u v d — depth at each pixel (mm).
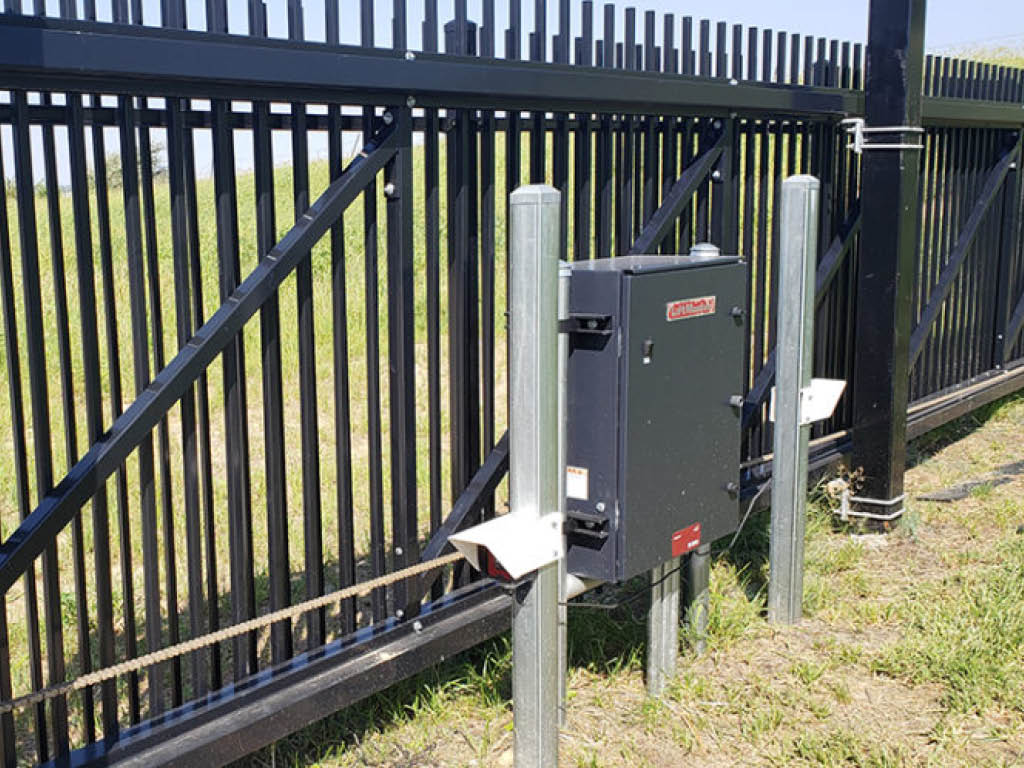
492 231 3963
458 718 3955
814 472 5879
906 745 3770
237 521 3320
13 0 2559
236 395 3250
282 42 3045
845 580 5094
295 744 3754
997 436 7793
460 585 4102
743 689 4133
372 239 3541
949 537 5711
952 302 7512
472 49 3689
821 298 6027
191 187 3086
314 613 3576
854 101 5727
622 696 4105
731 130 4953
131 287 2963
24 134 2693
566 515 3545
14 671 4250
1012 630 4387
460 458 4004
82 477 2822
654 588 3953
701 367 3725
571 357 3490
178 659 3277
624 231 4500
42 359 2811
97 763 2955
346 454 3605
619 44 4328
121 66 2689
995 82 7316
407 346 3654
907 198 5469
